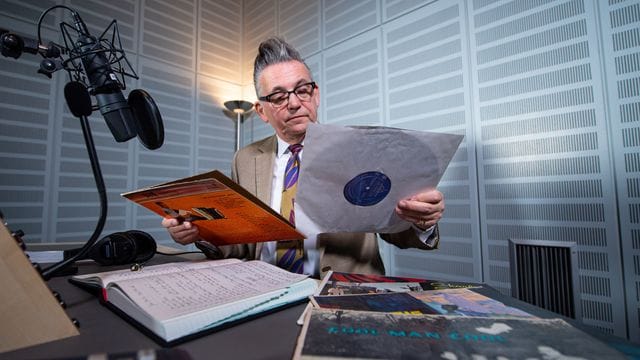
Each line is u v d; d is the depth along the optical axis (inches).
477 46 63.4
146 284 16.9
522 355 10.8
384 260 76.3
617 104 48.8
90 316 16.1
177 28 101.6
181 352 11.2
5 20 72.6
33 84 75.2
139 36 93.2
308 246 34.0
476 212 62.4
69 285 22.8
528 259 56.1
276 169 41.1
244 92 117.2
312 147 18.7
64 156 79.0
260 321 15.4
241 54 118.0
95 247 30.2
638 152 47.0
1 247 12.9
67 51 23.6
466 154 64.3
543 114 55.4
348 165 19.8
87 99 22.3
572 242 51.8
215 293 16.2
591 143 50.7
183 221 26.5
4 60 71.7
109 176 85.2
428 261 69.1
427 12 70.9
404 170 21.1
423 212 24.1
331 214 23.0
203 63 107.4
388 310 15.4
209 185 19.0
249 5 117.1
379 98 79.0
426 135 19.6
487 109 61.7
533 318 14.4
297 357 10.4
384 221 25.5
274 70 36.2
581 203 51.3
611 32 49.6
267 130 109.1
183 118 101.7
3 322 12.1
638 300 46.1
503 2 60.3
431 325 13.4
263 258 37.5
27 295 13.0
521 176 57.4
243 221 23.4
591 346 11.4
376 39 80.0
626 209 47.5
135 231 33.4
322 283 21.3
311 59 94.9
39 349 12.1
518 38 58.4
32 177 74.3
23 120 73.7
